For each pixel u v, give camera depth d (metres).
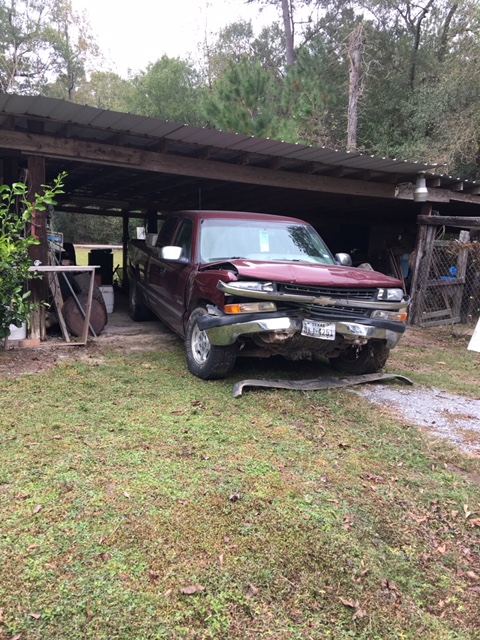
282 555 2.39
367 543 2.54
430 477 3.28
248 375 5.25
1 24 28.78
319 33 24.27
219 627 1.96
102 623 1.93
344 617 2.08
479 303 10.13
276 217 6.21
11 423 3.70
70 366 5.28
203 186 9.48
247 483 2.99
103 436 3.54
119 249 22.97
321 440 3.71
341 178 8.30
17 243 5.31
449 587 2.31
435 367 6.32
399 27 22.69
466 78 17.23
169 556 2.32
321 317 4.55
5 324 5.29
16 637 1.84
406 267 13.23
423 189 8.34
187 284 5.39
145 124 5.77
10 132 5.76
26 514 2.56
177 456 3.29
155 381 4.91
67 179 9.88
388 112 21.39
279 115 14.84
